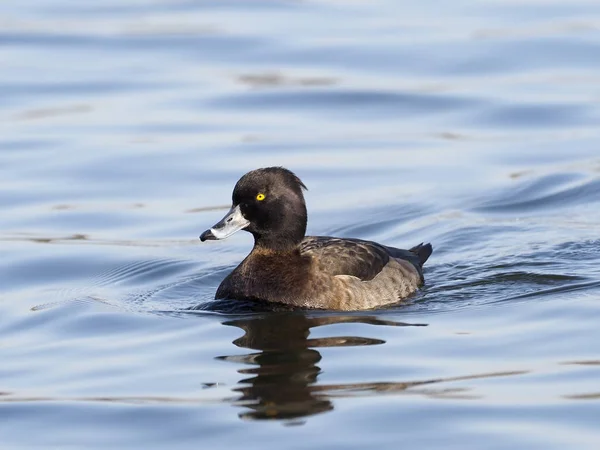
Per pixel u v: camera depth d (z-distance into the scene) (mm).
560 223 17406
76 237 17438
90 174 20062
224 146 21359
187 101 23734
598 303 13461
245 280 14148
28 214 18375
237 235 17734
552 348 11953
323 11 29484
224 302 14117
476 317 13227
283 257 14148
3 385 11625
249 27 28125
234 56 26234
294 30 27812
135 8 30297
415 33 27234
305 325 13109
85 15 29734
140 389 11297
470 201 18562
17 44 27281
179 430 10297
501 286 14664
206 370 11711
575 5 29094
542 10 28703
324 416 10414
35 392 11383
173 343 12688
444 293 14508
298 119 22844
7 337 13266
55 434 10359
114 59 26234
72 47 27062
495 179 19500
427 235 17266
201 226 17844
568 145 21047
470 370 11430
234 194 14148
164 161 20625
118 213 18422
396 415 10383
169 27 28312
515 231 17141
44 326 13625
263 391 11055
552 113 22656
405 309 13805
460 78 24688
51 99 23906
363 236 17469
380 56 25828
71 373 11891
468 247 16625
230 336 12836
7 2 30922
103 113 23094
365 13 29156
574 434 9914
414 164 20391
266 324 13227
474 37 26750
